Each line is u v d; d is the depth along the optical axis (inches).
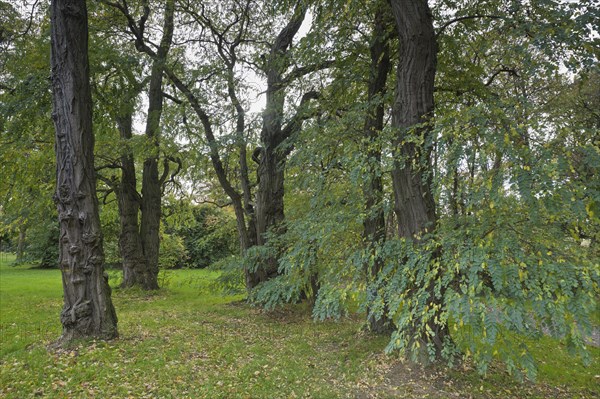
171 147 495.8
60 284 679.7
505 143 153.4
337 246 270.8
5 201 480.7
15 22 462.9
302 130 371.9
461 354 244.7
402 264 197.6
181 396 196.4
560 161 143.4
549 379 250.7
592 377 261.9
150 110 601.6
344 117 306.8
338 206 292.4
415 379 224.1
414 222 227.0
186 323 363.3
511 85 457.4
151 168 633.6
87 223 269.3
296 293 329.1
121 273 654.5
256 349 285.1
